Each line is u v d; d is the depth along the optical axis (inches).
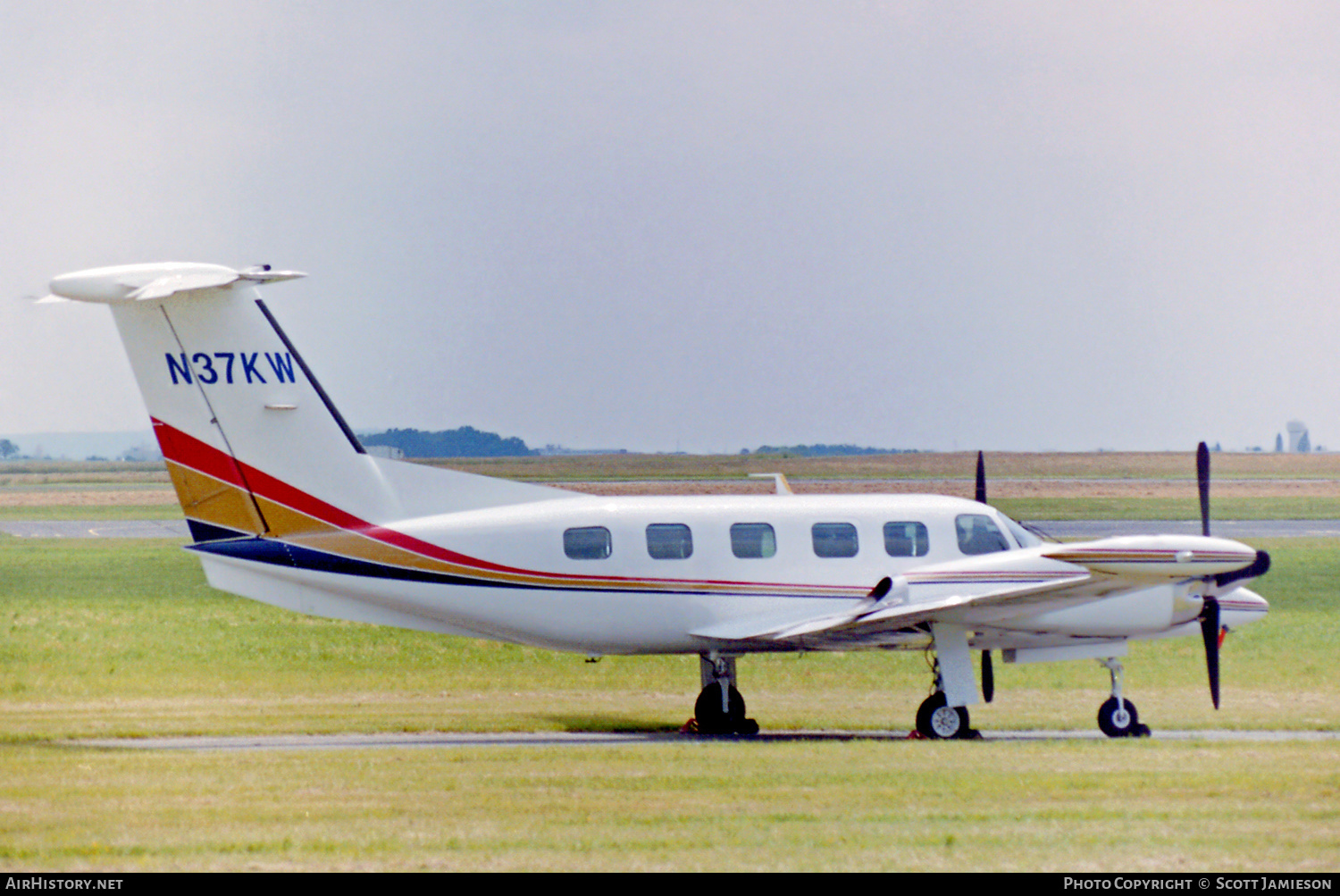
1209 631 2428.6
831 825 1499.8
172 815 1551.4
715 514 2402.8
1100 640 2416.3
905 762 1927.9
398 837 1449.3
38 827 1499.8
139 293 2030.0
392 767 1881.2
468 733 2369.6
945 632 2329.0
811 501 2463.1
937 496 2554.1
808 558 2409.0
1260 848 1421.0
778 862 1353.3
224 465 2268.7
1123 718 2379.4
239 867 1341.0
